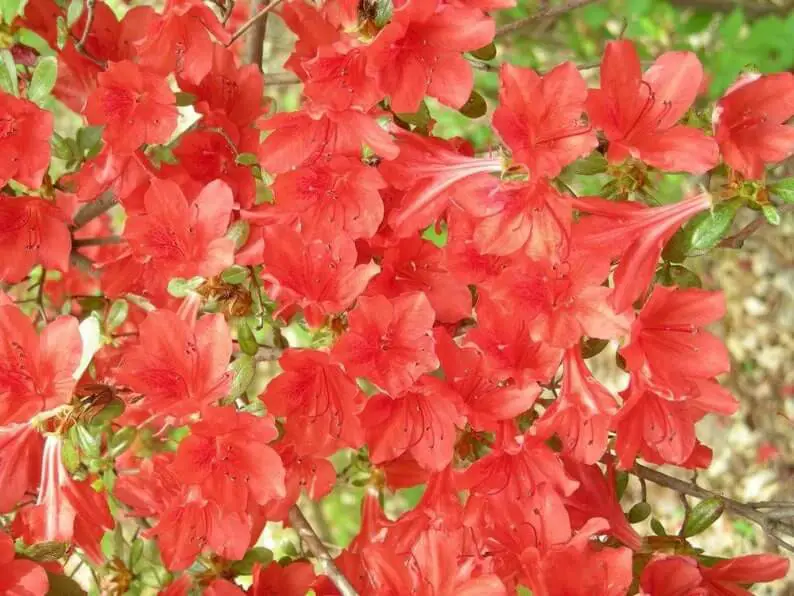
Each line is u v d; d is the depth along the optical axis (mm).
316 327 772
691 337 750
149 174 816
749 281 1713
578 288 738
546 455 764
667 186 1073
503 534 764
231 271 788
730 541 1575
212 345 760
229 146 827
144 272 870
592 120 719
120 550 869
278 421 813
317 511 1493
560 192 751
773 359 1666
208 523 771
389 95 743
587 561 738
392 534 800
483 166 764
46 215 835
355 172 764
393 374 748
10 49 862
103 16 876
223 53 825
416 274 804
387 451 767
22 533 812
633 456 759
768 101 732
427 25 739
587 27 1229
